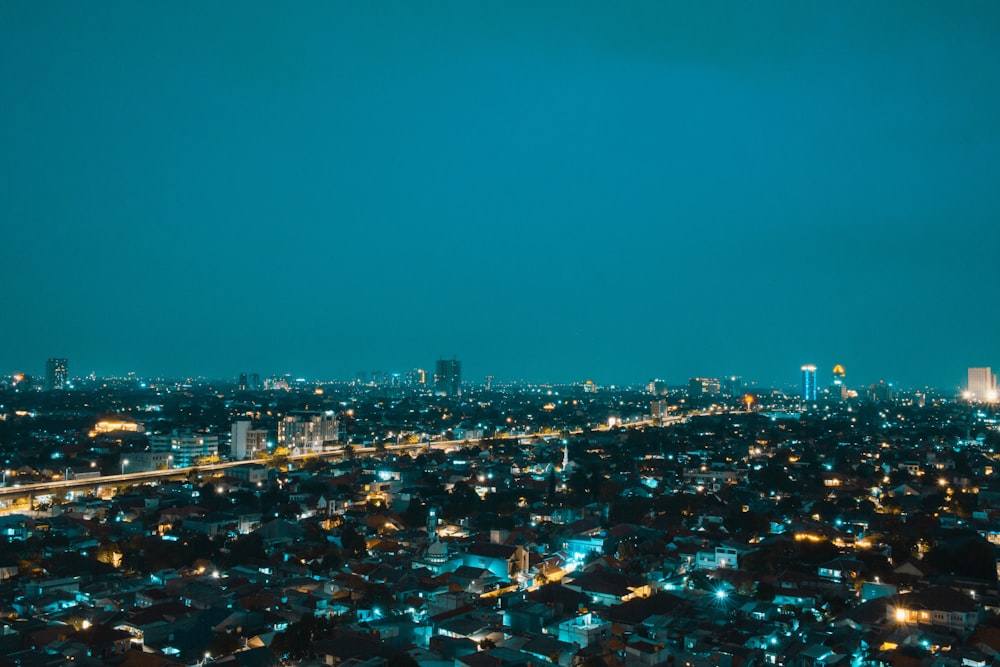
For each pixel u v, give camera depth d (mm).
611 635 142000
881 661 128125
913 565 178500
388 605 158750
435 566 190500
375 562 192000
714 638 139375
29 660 127625
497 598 168875
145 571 190375
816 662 126625
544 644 136125
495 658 128250
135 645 138375
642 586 172750
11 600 162125
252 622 147000
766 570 186750
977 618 144375
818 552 194125
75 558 190750
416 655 133000
